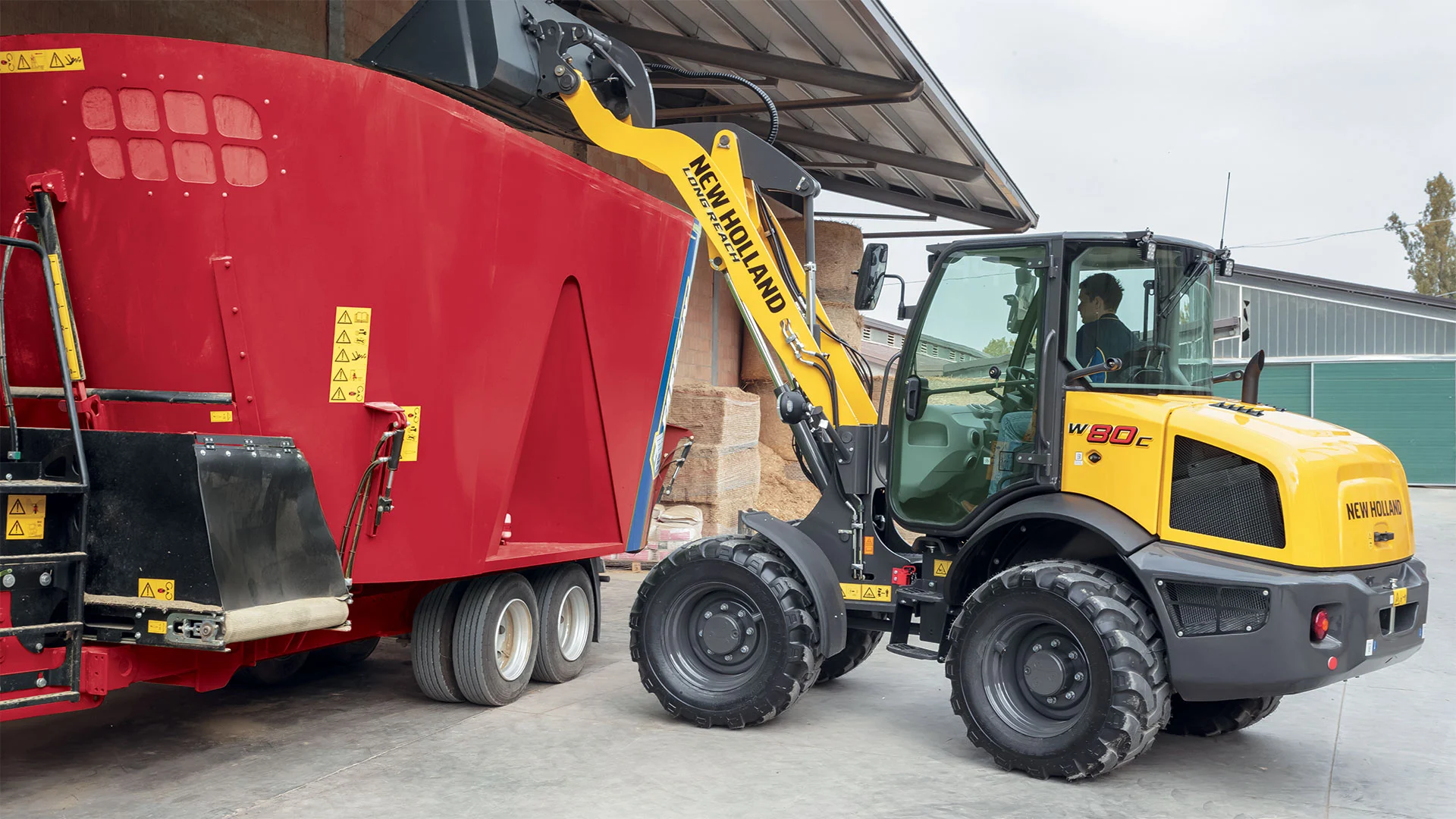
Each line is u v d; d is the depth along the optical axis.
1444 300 27.17
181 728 5.28
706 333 13.70
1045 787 4.61
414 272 4.82
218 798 4.26
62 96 4.34
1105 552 5.14
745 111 11.73
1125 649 4.48
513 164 5.22
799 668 5.29
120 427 4.54
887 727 5.55
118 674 4.07
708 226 5.98
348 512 4.77
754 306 5.92
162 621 3.98
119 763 4.70
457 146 4.91
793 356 5.87
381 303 4.74
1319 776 4.85
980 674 4.90
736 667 5.51
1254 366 5.54
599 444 6.21
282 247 4.52
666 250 6.60
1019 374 5.22
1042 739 4.69
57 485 3.93
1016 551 5.44
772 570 5.39
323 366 4.64
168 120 4.36
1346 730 5.65
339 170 4.59
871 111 11.22
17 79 4.37
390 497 4.84
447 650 5.71
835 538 5.71
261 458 4.23
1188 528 4.64
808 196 5.94
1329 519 4.43
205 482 3.98
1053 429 4.97
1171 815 4.29
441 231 4.89
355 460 4.75
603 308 6.01
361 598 5.51
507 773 4.65
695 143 5.98
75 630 3.94
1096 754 4.51
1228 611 4.48
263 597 4.20
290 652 5.06
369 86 4.62
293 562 4.35
